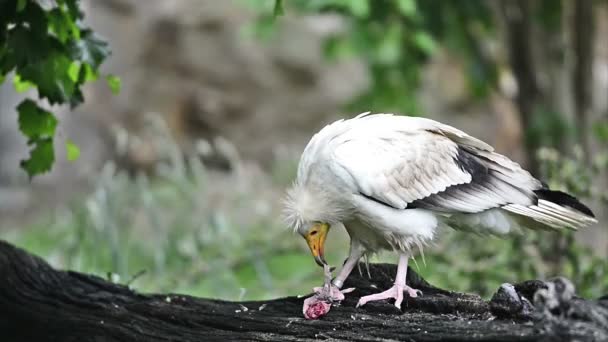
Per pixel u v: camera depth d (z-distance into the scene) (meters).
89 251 13.66
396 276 7.35
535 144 14.98
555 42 15.15
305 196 7.55
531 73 15.12
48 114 7.65
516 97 15.46
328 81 22.77
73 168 20.94
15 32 7.05
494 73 15.79
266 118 22.72
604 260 10.73
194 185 16.83
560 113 14.88
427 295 7.20
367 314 6.95
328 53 15.80
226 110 22.70
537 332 5.62
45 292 7.41
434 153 7.44
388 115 7.83
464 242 11.34
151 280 13.32
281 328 6.96
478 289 11.09
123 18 22.47
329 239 15.96
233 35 22.67
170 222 15.73
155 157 21.80
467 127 22.98
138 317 7.32
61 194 20.39
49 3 7.49
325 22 22.88
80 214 13.82
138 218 15.98
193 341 7.07
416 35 14.20
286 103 22.77
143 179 15.41
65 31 7.34
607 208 13.23
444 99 22.92
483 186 7.47
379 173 7.25
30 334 7.30
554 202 7.49
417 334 6.27
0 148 20.66
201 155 22.05
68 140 8.00
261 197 18.80
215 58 22.69
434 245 7.72
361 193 7.32
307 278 13.09
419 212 7.38
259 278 13.65
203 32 22.72
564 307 5.48
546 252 11.09
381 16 14.20
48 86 7.21
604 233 13.30
